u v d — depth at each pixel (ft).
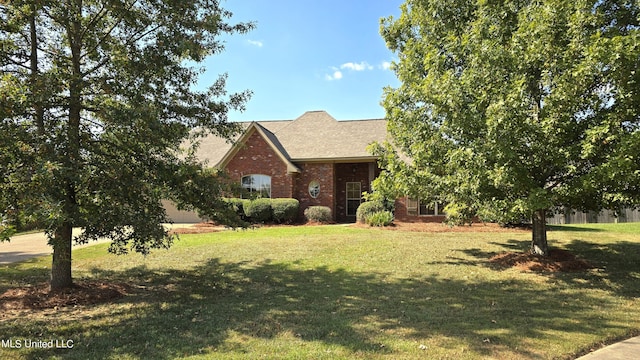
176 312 21.24
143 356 15.23
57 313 21.07
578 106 25.68
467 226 58.59
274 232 53.42
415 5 40.04
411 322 19.02
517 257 34.42
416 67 36.52
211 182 24.47
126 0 23.62
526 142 27.25
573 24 24.82
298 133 80.33
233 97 27.76
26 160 18.40
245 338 17.06
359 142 73.92
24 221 17.61
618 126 24.16
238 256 37.45
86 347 16.28
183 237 49.21
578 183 25.50
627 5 28.22
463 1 35.14
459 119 28.07
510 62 27.27
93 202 20.75
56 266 24.71
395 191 34.37
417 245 42.14
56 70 22.03
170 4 23.39
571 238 44.88
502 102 24.73
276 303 22.80
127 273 31.30
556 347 15.80
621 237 45.39
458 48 31.91
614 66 22.95
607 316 20.01
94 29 24.50
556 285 26.71
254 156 72.23
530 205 25.82
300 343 16.35
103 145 23.75
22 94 18.79
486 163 27.27
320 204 72.59
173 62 24.53
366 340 16.62
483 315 20.10
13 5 20.21
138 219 21.06
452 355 15.01
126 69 23.38
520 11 29.96
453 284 27.09
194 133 31.09
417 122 32.14
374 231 53.88
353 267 32.63
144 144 22.25
